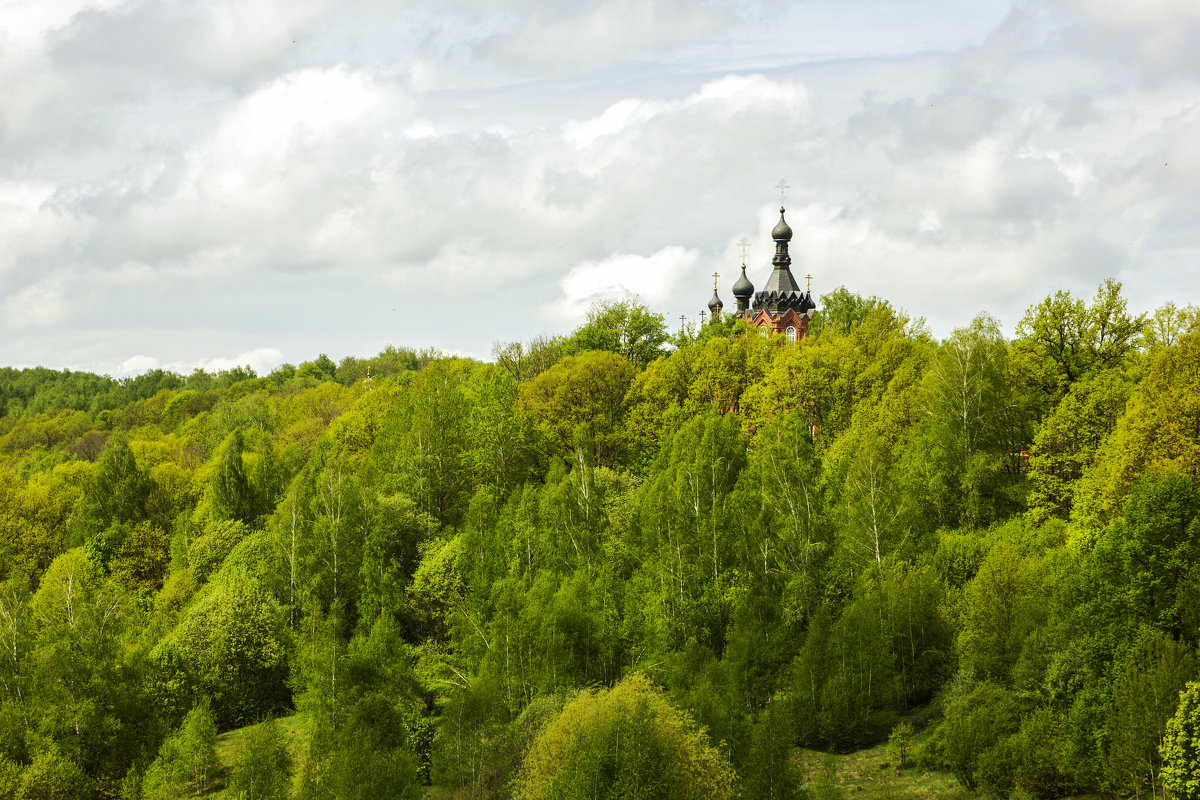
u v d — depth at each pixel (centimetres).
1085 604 4097
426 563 7062
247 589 6969
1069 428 6178
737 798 4116
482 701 4650
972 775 4050
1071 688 4147
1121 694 3669
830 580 5812
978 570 5231
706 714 4397
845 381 8519
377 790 4422
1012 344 7438
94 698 5688
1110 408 6088
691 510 6347
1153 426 5072
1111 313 6912
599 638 5578
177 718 6166
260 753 4803
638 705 3947
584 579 5722
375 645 5809
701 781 3931
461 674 5934
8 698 5859
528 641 5409
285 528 7575
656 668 5300
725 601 5797
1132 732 3569
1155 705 3544
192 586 8244
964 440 6600
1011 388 6944
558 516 6625
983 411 6681
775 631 5497
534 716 4719
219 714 6338
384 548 7344
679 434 7506
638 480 8462
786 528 6000
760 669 5175
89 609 6128
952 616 5262
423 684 6019
